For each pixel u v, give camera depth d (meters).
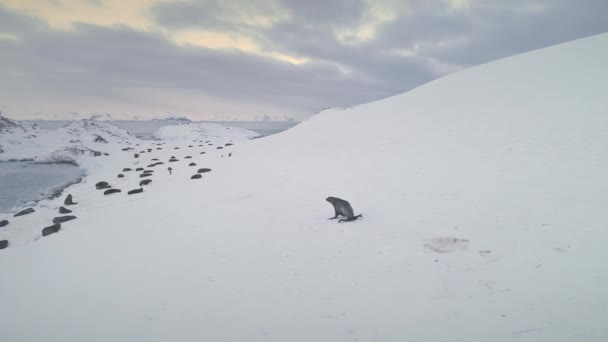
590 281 4.13
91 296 5.11
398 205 8.58
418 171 11.57
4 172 23.94
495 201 7.84
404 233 6.54
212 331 3.90
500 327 3.46
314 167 15.13
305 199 10.23
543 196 7.65
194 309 4.44
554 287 4.10
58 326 4.31
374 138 18.20
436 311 3.87
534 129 12.43
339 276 5.02
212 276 5.43
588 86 14.43
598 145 9.93
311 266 5.47
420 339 3.41
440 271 4.84
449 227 6.62
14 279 6.20
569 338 3.18
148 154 29.98
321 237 6.81
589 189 7.58
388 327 3.68
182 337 3.82
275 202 10.18
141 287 5.24
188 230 8.15
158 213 10.31
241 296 4.69
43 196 16.23
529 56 21.59
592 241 5.22
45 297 5.27
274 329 3.84
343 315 3.99
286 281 5.02
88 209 12.43
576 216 6.33
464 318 3.68
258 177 14.59
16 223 11.48
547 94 15.19
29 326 4.39
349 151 17.11
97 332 4.08
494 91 18.25
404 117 20.30
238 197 11.29
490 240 5.77
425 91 24.53
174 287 5.14
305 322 3.93
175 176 17.73
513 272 4.58
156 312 4.44
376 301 4.22
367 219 7.71
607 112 11.84
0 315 4.80
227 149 28.45
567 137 11.03
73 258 7.04
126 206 12.02
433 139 14.90
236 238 7.21
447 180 10.11
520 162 10.21
